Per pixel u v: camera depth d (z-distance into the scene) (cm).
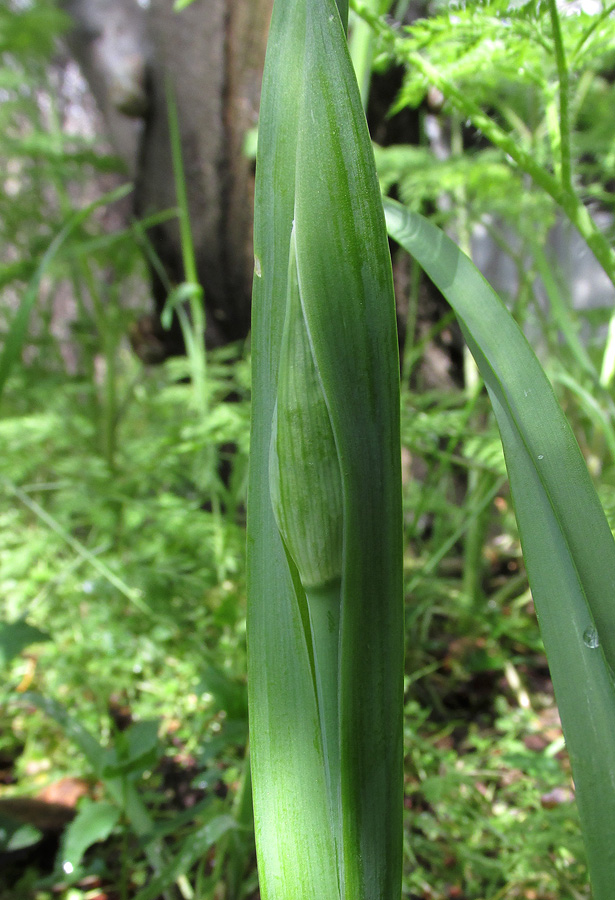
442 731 53
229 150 90
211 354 81
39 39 83
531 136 49
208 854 41
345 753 14
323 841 15
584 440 69
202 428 52
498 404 16
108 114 98
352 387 13
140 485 69
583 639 14
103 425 83
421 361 97
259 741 16
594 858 13
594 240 23
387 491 14
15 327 34
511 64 26
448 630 67
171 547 63
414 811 43
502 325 16
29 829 36
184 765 48
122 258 95
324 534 14
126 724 52
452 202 75
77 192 153
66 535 53
